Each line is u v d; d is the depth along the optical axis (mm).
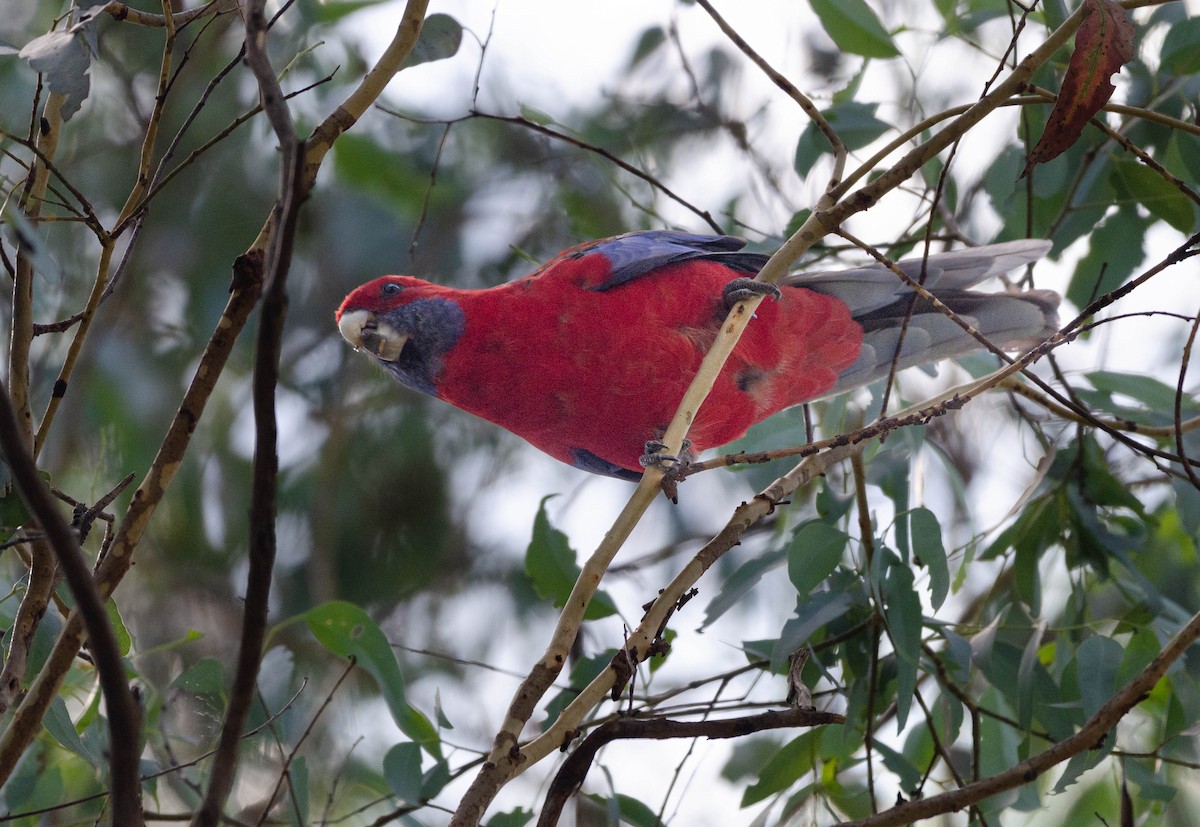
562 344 7570
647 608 5820
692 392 6102
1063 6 8164
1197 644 7012
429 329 7734
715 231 8562
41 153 5145
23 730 4641
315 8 10281
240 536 11078
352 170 10766
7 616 6340
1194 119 8234
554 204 11375
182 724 7027
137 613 10734
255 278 4922
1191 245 5578
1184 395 8156
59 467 10172
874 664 7016
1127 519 8250
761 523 11336
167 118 10641
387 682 6820
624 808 6961
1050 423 8750
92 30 5270
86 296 10500
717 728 5500
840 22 8414
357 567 11141
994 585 8602
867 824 5645
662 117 11250
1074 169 8633
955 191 9227
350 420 11492
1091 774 9133
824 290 8203
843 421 8516
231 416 11281
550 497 8125
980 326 8516
